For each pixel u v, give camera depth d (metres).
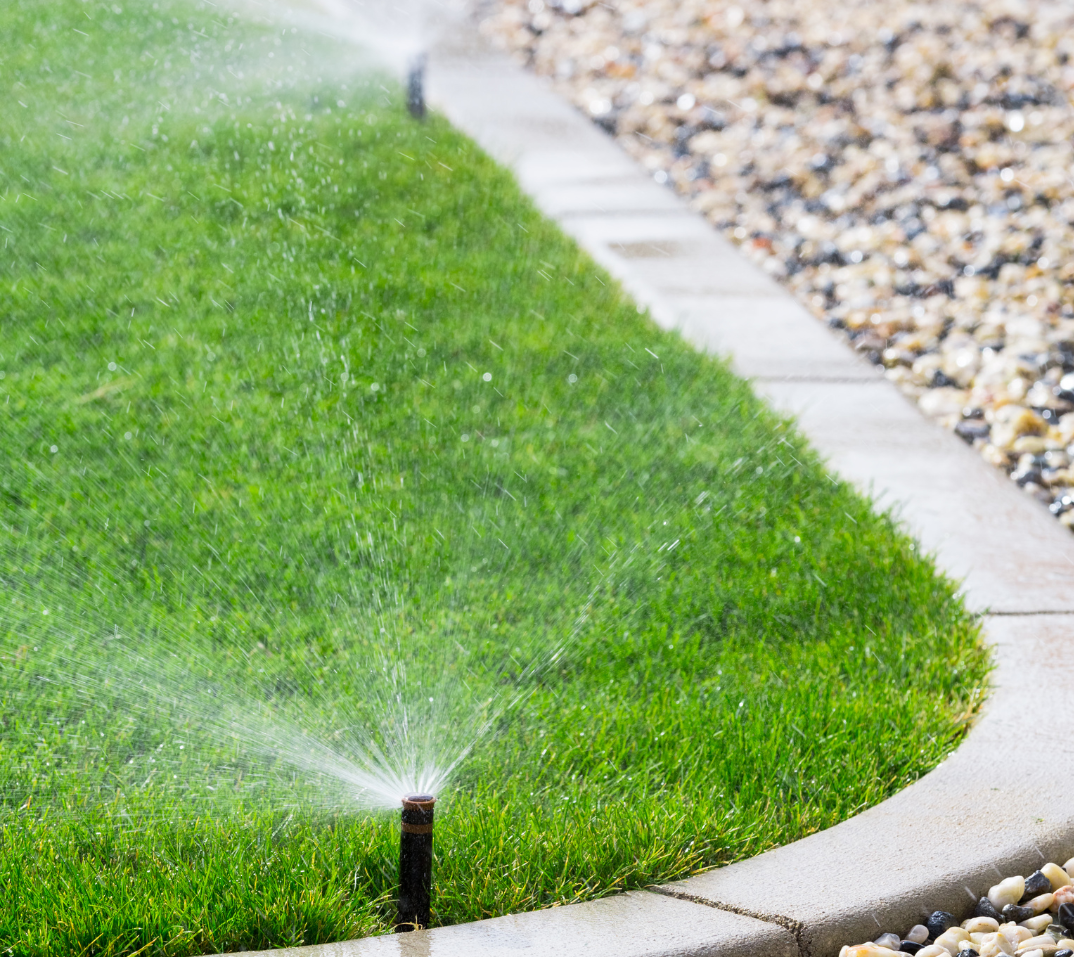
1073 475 5.65
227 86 9.30
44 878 2.88
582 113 9.89
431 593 4.43
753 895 2.89
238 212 7.43
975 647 4.22
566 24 11.69
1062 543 5.08
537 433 5.54
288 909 2.77
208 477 5.02
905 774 3.51
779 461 5.47
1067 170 8.75
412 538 4.71
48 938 2.64
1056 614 4.52
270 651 4.04
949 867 3.01
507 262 7.16
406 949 2.66
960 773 3.47
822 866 3.01
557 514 4.93
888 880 2.95
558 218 8.00
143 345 5.98
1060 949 2.81
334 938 2.76
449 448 5.36
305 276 6.73
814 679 4.00
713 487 5.23
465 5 12.12
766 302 7.25
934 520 5.20
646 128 9.66
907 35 11.12
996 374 6.48
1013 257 7.72
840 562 4.70
